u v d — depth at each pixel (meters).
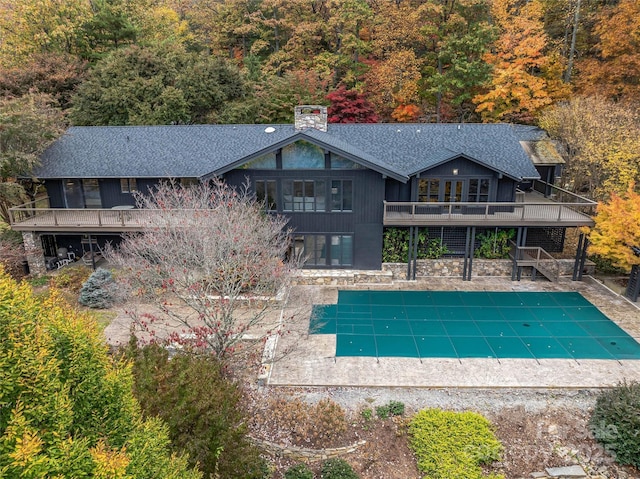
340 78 40.75
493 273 24.09
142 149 25.45
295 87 37.44
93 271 23.05
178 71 36.66
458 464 12.69
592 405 14.86
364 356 17.25
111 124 34.00
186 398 9.98
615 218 20.42
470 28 36.16
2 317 6.20
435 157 23.59
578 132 26.95
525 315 20.16
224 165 21.89
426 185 23.73
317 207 22.80
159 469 7.39
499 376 16.12
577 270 23.27
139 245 18.45
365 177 22.16
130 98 33.66
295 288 22.77
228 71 36.91
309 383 15.74
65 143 25.86
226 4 45.66
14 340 6.06
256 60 42.19
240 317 19.53
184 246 16.53
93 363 7.11
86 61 38.53
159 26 47.34
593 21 37.22
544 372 16.30
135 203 24.73
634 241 19.92
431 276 24.08
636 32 31.17
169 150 25.31
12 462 5.42
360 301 21.47
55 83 35.38
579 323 19.47
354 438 13.68
